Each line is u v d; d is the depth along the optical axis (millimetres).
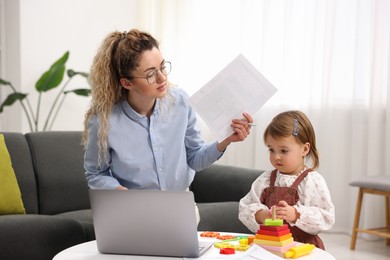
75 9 4285
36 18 4109
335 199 3842
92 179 1860
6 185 2609
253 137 4195
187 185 2004
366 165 3703
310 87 3900
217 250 1523
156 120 1890
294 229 1763
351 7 3740
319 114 3900
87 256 1499
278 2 4043
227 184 2818
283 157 1800
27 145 2857
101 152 1829
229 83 1682
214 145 1898
